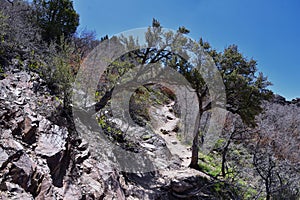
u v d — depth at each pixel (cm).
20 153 244
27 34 689
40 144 300
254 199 460
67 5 992
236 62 580
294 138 1077
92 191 303
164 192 473
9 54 526
